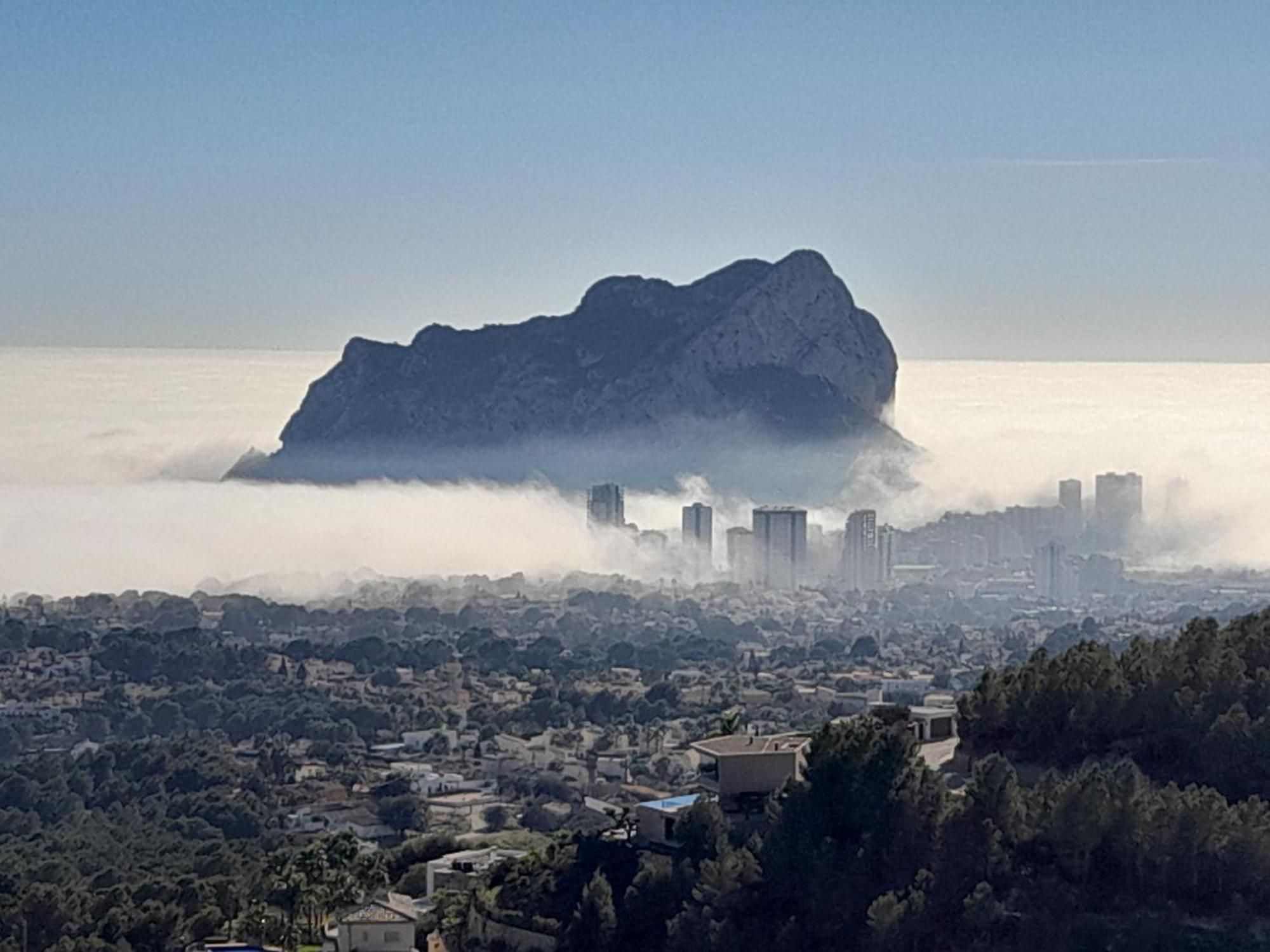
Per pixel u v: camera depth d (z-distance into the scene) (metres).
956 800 113.12
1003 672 138.25
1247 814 105.50
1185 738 118.75
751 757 128.38
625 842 127.56
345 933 124.88
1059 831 106.31
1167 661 126.06
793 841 111.94
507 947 119.56
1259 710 119.88
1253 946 99.88
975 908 103.12
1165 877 104.06
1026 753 125.06
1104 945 100.88
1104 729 122.44
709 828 120.81
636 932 114.50
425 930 131.75
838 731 118.94
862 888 108.06
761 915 109.88
